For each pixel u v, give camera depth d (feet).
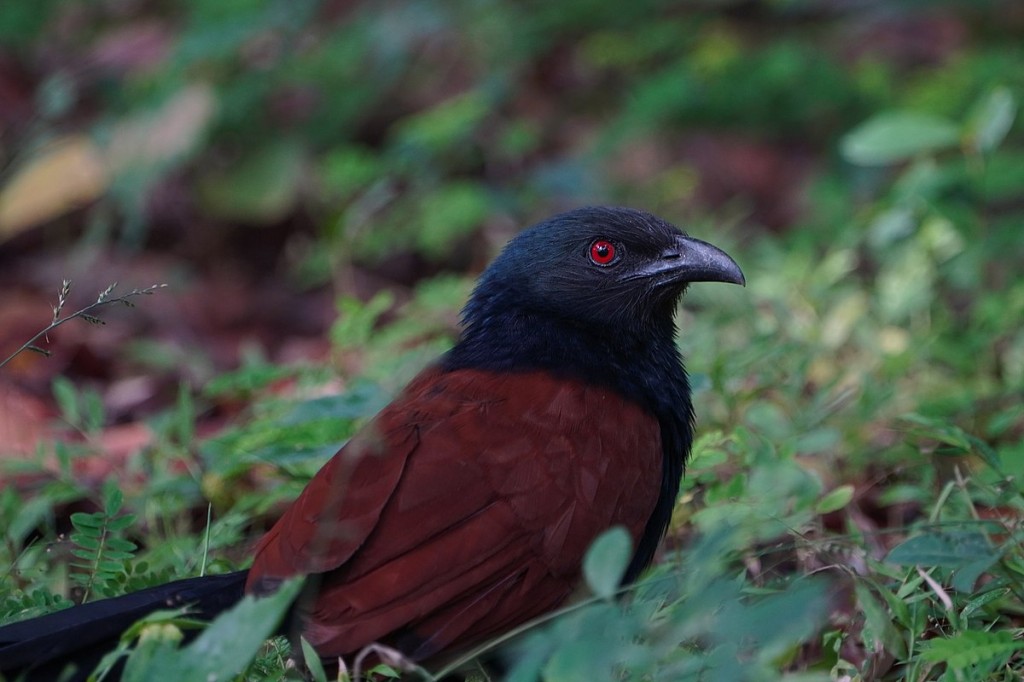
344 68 58.95
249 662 19.44
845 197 51.85
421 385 25.04
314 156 57.41
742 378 34.35
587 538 22.07
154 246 54.70
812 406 31.83
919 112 55.42
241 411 39.86
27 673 19.84
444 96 60.59
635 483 23.17
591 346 25.72
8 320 46.62
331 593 20.63
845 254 43.16
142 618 20.48
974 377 37.27
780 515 25.90
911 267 41.55
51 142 53.31
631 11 63.87
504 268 26.84
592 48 62.59
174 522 31.14
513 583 21.29
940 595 21.85
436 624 20.71
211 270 54.03
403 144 52.65
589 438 22.89
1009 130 51.62
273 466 29.66
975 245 42.42
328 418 28.53
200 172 56.18
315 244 54.29
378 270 53.11
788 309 39.83
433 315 42.01
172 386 43.06
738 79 57.77
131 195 51.26
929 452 26.50
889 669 22.63
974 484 27.02
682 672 18.28
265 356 47.75
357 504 21.24
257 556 21.40
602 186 54.29
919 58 62.13
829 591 22.66
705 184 55.52
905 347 37.86
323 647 20.20
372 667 20.56
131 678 17.89
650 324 26.58
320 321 50.62
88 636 20.24
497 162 55.93
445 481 21.52
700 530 25.61
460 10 61.21
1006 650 19.38
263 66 57.82
